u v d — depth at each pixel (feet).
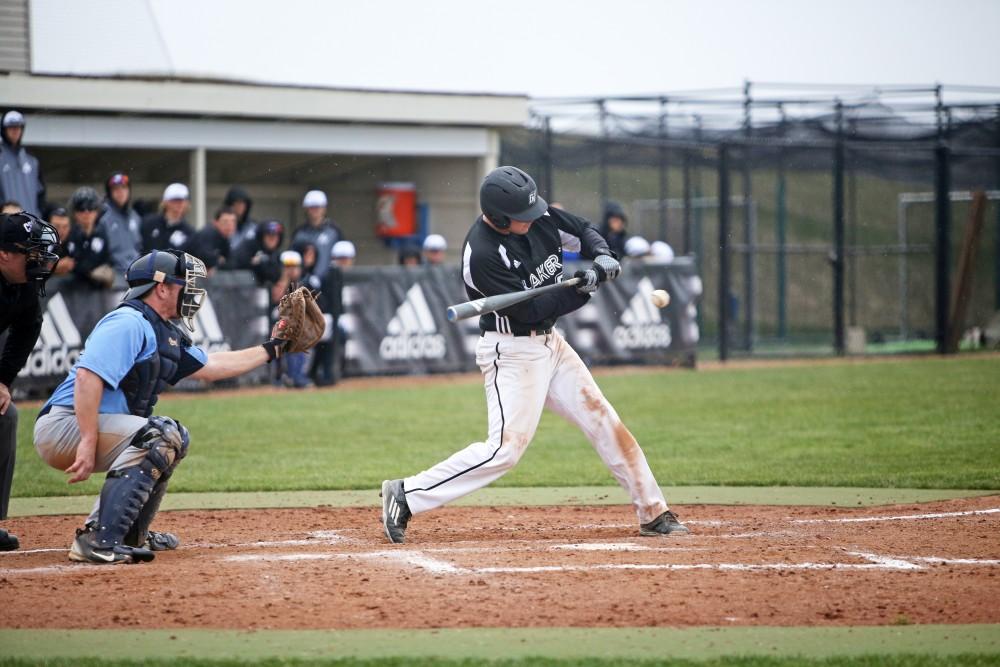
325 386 188.14
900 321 309.22
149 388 69.82
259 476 109.40
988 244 316.81
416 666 48.96
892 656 50.24
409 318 194.29
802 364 222.48
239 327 178.50
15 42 212.64
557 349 76.38
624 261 210.18
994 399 163.84
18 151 165.58
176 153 241.55
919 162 246.68
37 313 74.79
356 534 80.74
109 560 67.72
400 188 260.01
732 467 112.47
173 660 49.62
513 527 84.07
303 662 49.42
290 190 268.21
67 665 48.93
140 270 69.05
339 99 228.84
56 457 69.77
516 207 71.87
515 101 243.81
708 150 248.11
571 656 50.31
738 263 349.82
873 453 120.26
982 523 81.92
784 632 54.08
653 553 71.00
